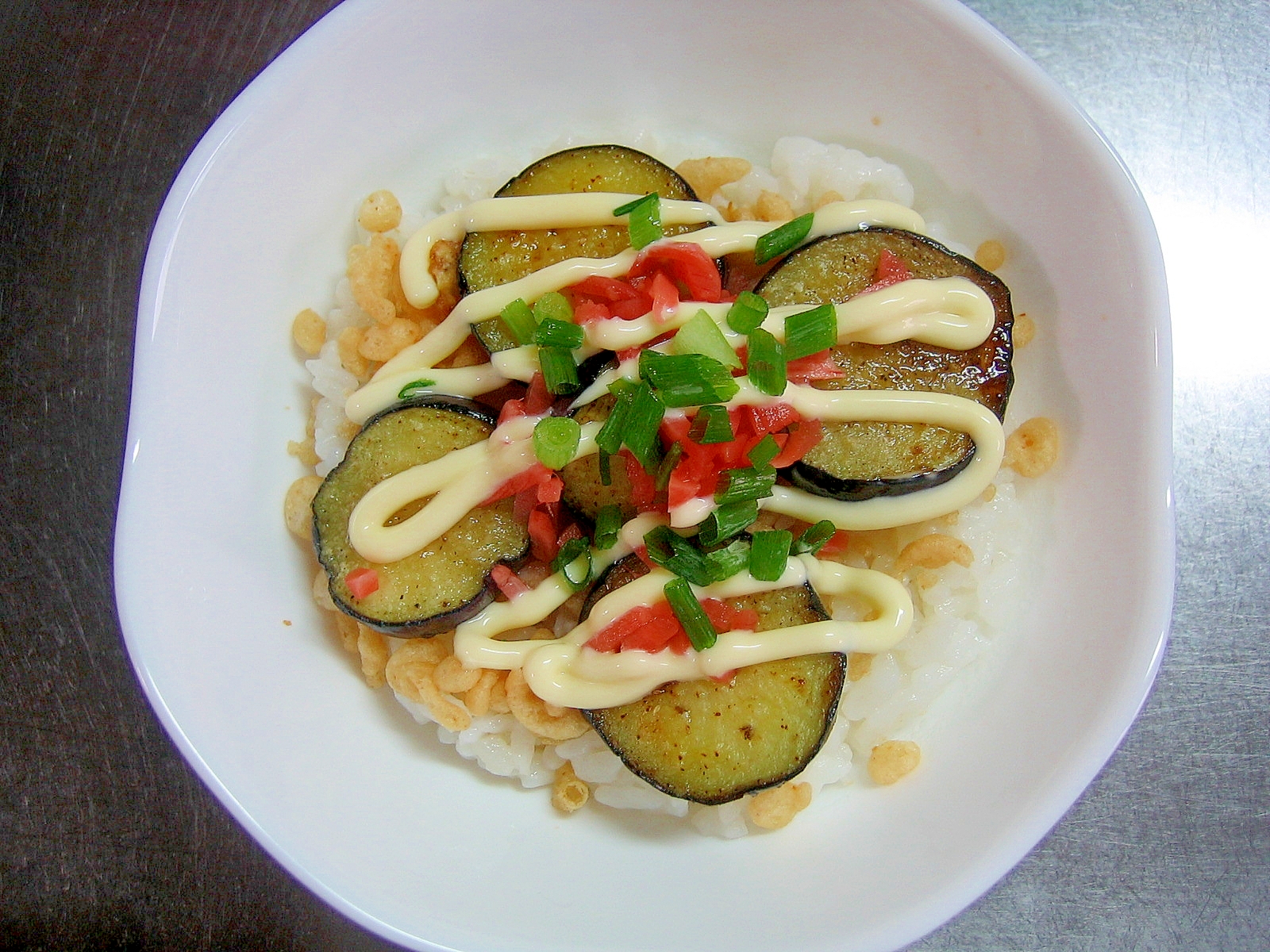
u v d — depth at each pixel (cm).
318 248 23
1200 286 26
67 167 26
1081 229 21
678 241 21
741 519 19
